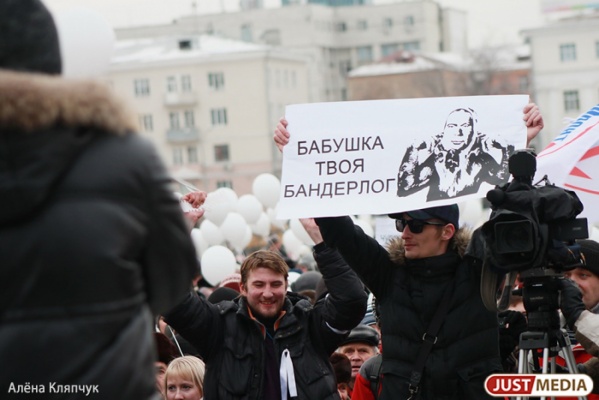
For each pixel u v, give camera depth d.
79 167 4.41
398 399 7.27
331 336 8.14
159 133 125.94
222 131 124.44
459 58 137.00
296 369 8.04
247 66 123.69
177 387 8.96
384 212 7.55
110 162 4.44
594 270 8.52
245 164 124.25
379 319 7.54
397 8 164.12
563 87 127.50
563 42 127.25
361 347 10.41
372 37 164.12
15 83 4.34
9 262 4.34
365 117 7.79
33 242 4.34
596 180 9.09
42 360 4.34
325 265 8.09
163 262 4.61
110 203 4.41
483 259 6.84
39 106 4.32
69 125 4.38
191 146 125.06
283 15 155.50
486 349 7.22
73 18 6.93
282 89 126.69
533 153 6.80
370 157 7.73
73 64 6.90
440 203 7.47
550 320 6.91
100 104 4.43
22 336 4.34
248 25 156.38
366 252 7.46
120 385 4.41
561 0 132.50
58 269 4.35
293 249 25.72
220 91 124.25
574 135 8.55
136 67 125.62
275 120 125.06
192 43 126.31
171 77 125.25
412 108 7.79
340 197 7.68
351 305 8.02
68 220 4.36
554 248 6.71
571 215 6.70
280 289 8.12
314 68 155.50
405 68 133.75
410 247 7.34
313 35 155.75
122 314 4.44
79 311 4.37
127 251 4.45
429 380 7.19
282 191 7.74
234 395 7.96
